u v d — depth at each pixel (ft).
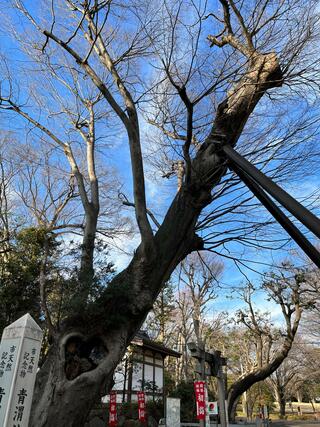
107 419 51.93
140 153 22.98
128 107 23.40
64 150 30.73
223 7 25.03
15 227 42.14
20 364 16.16
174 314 94.84
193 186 23.39
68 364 19.89
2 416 15.25
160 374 73.82
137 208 22.48
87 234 26.07
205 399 32.22
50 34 24.23
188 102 19.99
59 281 25.26
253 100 24.20
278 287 59.52
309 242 19.92
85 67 24.09
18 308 35.50
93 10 25.17
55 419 17.99
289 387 140.15
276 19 22.31
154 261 22.35
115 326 20.94
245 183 21.44
